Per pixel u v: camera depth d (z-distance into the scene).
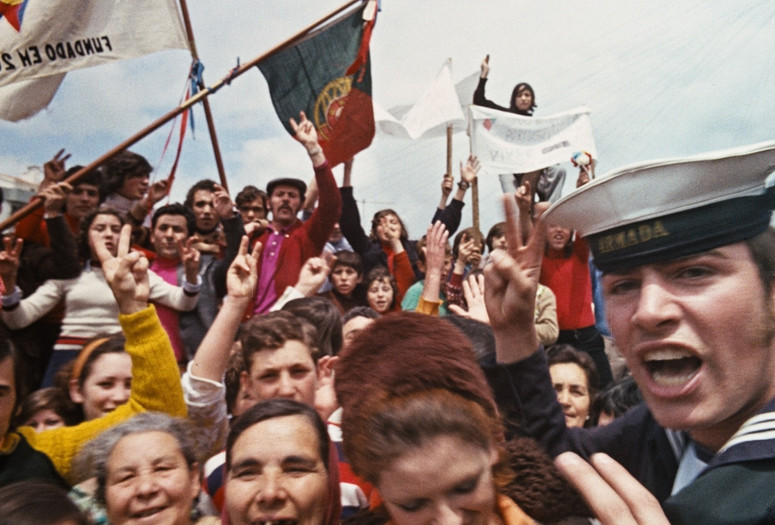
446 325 1.27
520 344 1.59
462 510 1.11
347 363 1.26
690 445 1.36
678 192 1.11
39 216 4.24
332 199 4.28
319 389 2.50
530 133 5.41
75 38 4.18
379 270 4.62
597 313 4.64
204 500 2.26
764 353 1.12
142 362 2.35
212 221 4.71
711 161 1.09
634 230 1.15
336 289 4.64
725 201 1.10
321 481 1.73
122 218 4.00
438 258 3.36
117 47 4.23
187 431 2.05
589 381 3.34
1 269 3.75
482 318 2.29
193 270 3.97
